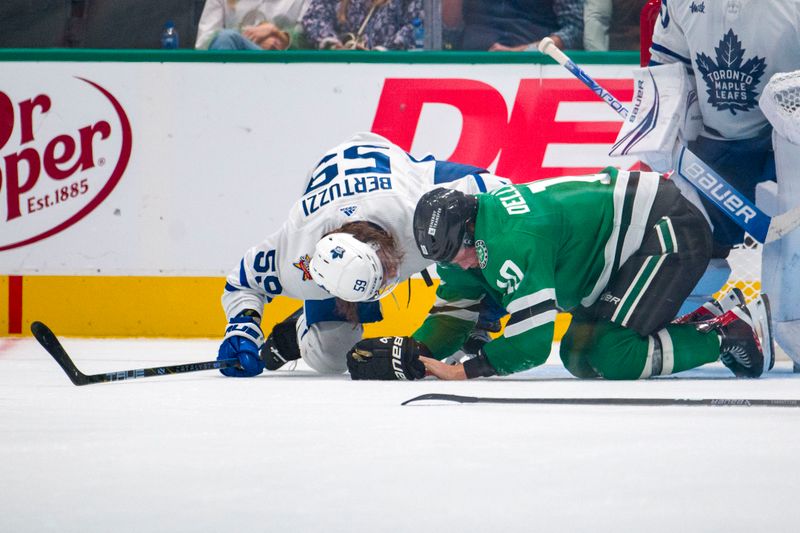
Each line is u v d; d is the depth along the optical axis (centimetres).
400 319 2119
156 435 729
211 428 765
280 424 788
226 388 1123
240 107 2141
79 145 2166
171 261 2166
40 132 2167
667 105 1508
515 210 1161
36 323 1143
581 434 721
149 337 2172
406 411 873
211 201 2156
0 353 1766
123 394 1052
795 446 668
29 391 1089
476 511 487
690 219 1248
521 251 1134
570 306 1264
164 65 2148
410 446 670
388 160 1281
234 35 2223
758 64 1464
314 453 645
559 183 1225
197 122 2148
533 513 483
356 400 975
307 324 1355
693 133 1572
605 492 528
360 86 2128
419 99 2125
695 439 697
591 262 1223
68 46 2292
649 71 1531
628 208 1229
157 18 2270
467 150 2123
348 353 1222
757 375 1298
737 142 1562
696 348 1245
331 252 1160
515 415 836
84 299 2180
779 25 1424
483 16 2214
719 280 1566
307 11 2255
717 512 484
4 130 2170
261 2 2255
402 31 2241
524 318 1135
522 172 2116
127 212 2166
